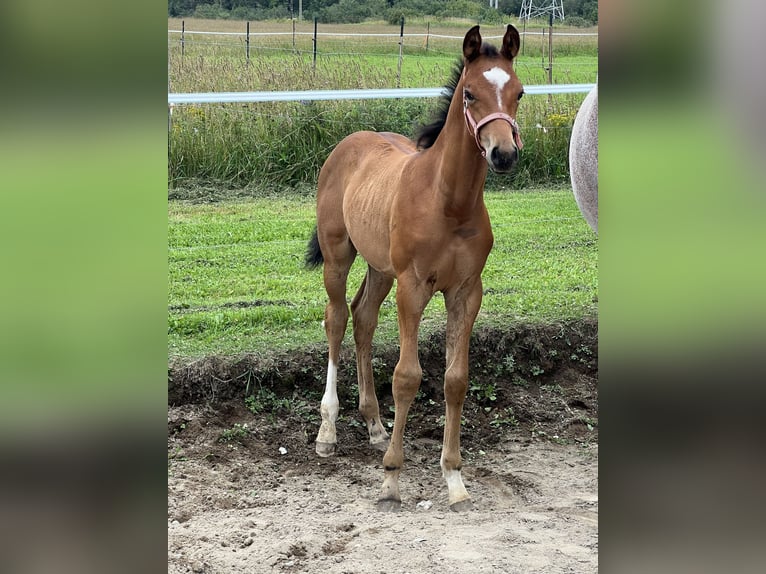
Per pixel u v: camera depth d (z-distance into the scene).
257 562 3.52
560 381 5.80
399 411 4.25
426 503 4.37
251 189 9.60
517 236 7.89
